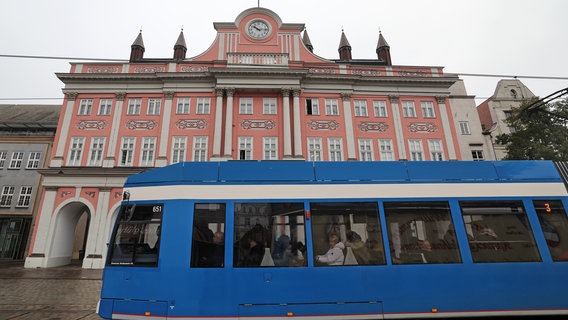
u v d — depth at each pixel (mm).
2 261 26812
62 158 23062
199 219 6461
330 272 6258
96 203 22172
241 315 5996
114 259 6430
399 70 26812
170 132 23875
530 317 6684
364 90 25766
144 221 6562
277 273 6203
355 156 24031
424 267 6371
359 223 6633
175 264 6160
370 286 6234
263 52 25812
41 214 21922
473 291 6293
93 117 24188
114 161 23141
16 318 8648
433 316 6164
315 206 6684
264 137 24000
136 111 24578
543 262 6500
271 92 24969
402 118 25281
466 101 29531
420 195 6875
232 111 24000
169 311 5953
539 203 6938
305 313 6066
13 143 30484
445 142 24828
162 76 24688
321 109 25047
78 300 11227
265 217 6559
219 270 6160
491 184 7047
